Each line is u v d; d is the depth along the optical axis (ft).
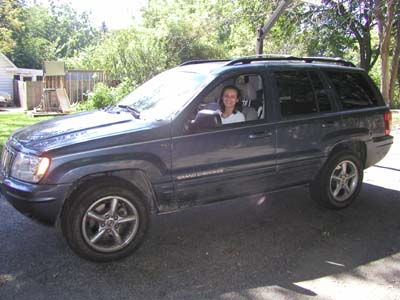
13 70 105.50
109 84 63.31
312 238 15.21
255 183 15.74
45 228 15.58
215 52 77.92
